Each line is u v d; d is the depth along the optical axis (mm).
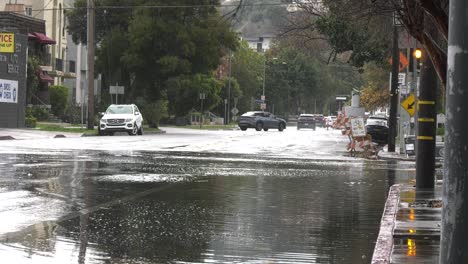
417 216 20156
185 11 93375
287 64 188250
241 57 170625
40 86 101688
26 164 34000
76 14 105062
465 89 8281
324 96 198375
